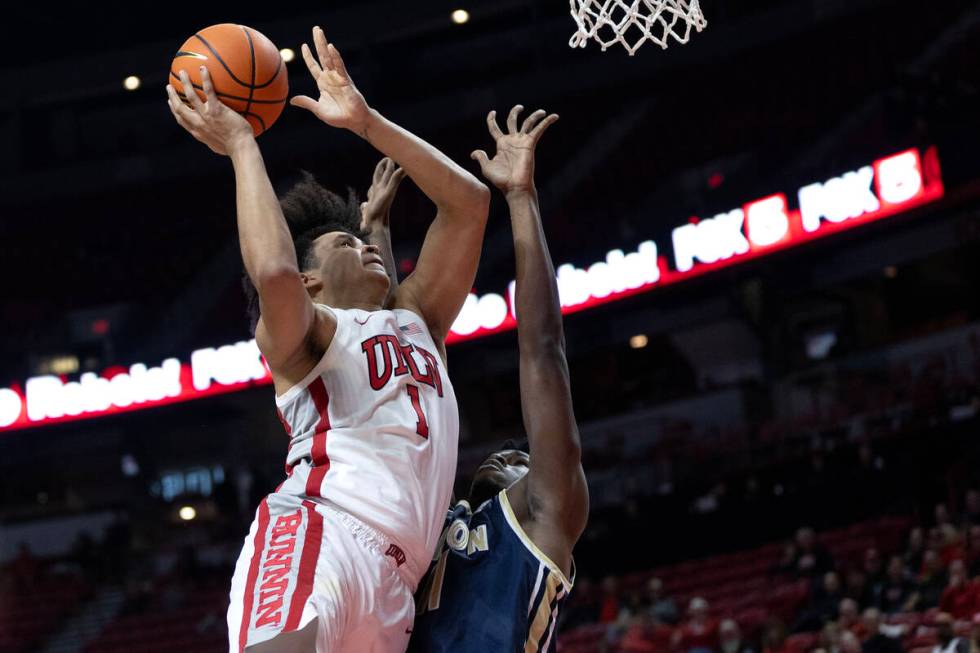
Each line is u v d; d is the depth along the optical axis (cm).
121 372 2036
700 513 1712
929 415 1648
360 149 1981
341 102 261
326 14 2039
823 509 1625
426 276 284
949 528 1255
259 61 263
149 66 2083
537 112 303
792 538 1634
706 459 1859
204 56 260
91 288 2280
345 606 226
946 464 1561
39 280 2270
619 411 2208
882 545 1478
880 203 1642
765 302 2059
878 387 1859
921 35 1838
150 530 2333
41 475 2444
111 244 2227
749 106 1986
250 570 230
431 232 287
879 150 1730
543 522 262
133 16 2130
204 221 2186
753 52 1856
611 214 2111
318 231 275
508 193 296
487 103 1950
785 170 2011
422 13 2005
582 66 1927
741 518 1681
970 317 1948
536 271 286
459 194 275
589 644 1416
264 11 2161
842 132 1959
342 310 258
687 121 2036
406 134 268
